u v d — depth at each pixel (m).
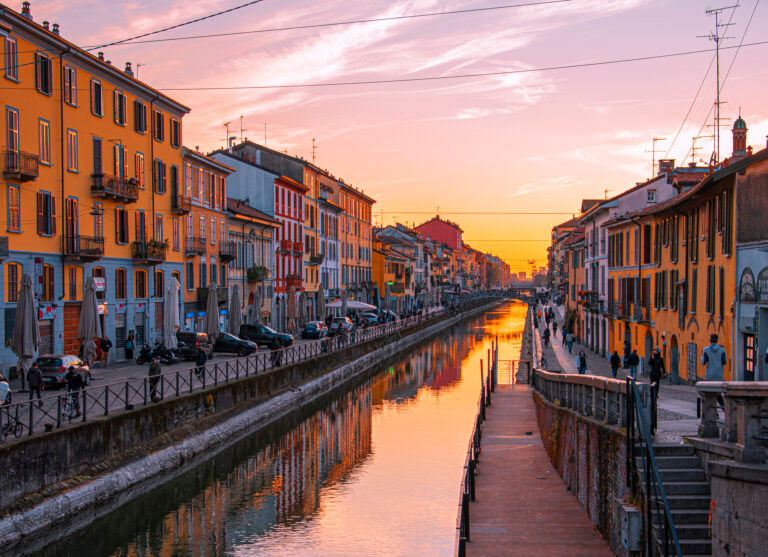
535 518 14.68
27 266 29.70
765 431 8.82
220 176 50.44
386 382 47.03
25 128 29.62
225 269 50.97
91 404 20.50
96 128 35.25
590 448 14.55
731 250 24.53
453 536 17.89
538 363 39.75
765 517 8.03
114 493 18.98
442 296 151.50
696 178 38.19
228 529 18.25
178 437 23.48
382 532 18.14
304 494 21.39
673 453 11.25
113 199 36.62
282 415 33.22
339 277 83.62
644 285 40.22
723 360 15.88
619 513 11.03
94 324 27.94
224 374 31.47
